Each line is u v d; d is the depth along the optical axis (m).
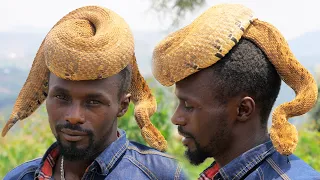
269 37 2.52
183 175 3.13
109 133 3.05
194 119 2.48
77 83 2.88
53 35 2.92
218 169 2.66
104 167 3.04
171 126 6.25
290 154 2.38
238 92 2.44
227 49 2.45
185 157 2.59
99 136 2.96
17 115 3.22
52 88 2.93
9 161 6.52
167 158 3.16
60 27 2.97
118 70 2.92
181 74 2.49
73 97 2.89
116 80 2.96
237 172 2.45
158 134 3.17
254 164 2.44
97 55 2.85
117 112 3.03
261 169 2.43
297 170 2.39
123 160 3.11
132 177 3.08
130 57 2.96
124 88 3.04
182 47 2.49
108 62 2.87
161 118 6.17
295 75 2.53
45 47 2.93
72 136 2.91
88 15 3.09
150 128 3.16
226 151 2.50
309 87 2.50
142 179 3.09
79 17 3.11
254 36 2.52
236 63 2.44
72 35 2.88
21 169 3.24
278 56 2.50
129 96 3.10
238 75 2.44
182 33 2.57
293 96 2.62
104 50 2.87
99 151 3.06
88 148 2.95
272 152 2.46
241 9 2.56
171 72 2.52
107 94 2.93
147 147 3.22
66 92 2.89
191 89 2.48
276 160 2.44
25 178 3.20
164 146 3.16
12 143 6.79
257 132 2.48
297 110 2.47
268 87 2.49
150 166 3.13
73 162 3.09
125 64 2.94
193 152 2.52
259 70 2.46
